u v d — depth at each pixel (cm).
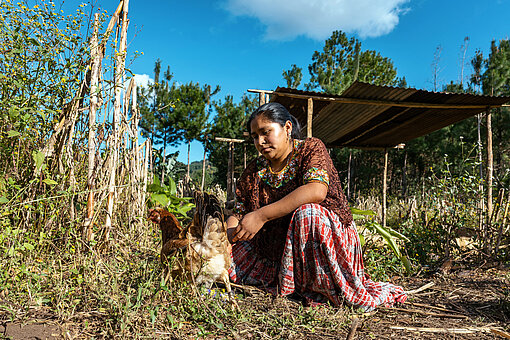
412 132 761
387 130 754
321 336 195
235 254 275
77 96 297
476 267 403
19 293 204
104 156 333
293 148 254
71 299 209
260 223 222
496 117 1711
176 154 2217
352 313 229
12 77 277
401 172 2403
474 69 1998
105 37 297
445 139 1784
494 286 328
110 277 231
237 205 278
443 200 471
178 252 216
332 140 872
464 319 240
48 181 263
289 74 2000
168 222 267
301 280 244
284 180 254
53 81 287
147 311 196
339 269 233
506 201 484
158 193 440
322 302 240
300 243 236
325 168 237
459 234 526
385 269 367
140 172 419
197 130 2205
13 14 267
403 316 238
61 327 181
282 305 235
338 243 235
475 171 542
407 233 477
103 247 303
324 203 243
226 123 2338
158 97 2141
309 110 530
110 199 313
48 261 245
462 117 621
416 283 343
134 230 360
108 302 198
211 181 2878
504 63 1742
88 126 303
